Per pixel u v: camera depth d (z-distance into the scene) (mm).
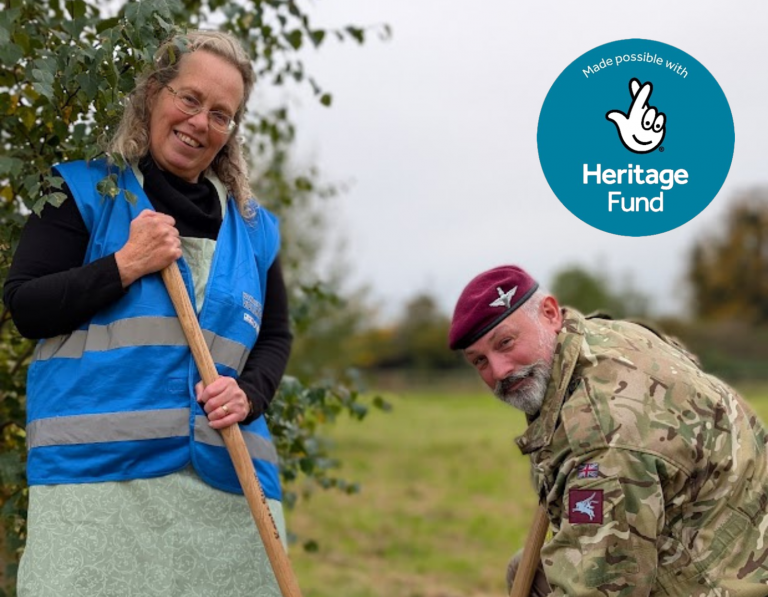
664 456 2730
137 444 2674
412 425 22547
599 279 47844
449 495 12836
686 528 2824
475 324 2924
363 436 19812
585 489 2725
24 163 3043
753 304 55688
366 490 12945
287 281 4812
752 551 2830
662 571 2811
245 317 2883
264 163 5164
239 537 2822
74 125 2889
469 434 20391
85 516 2643
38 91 2645
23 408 3490
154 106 2816
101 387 2674
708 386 2902
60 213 2742
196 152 2807
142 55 2686
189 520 2742
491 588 7957
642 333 3023
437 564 8773
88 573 2623
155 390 2707
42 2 3385
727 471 2818
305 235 9312
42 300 2637
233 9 3969
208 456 2758
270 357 3020
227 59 2822
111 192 2705
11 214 3182
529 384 2896
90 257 2744
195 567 2732
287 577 2762
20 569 2680
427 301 43188
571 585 2740
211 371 2744
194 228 2852
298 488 5254
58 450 2664
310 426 4438
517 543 9906
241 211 2998
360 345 12086
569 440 2777
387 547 9453
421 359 42312
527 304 2941
